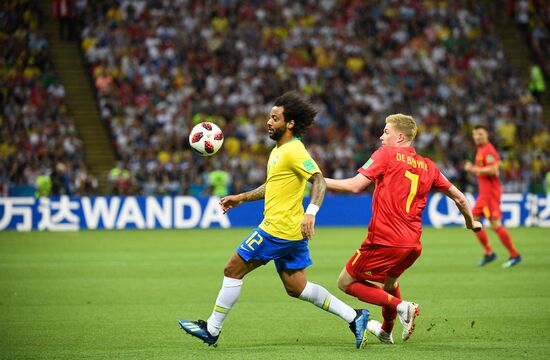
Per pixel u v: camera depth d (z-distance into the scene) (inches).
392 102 4621.1
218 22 4813.0
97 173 4146.2
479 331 1216.2
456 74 4800.7
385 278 1095.6
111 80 4431.6
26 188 3678.6
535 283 1797.5
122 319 1336.1
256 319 1343.5
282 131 1033.5
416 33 5004.9
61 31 4707.2
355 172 4116.6
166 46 4626.0
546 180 3833.7
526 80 5073.8
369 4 5088.6
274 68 4675.2
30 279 1876.2
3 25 4544.8
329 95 4534.9
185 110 4330.7
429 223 3654.0
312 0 5054.1
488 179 2101.4
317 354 1024.9
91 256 2406.5
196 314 1390.3
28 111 4138.8
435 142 4352.9
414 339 1153.4
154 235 3179.1
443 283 1800.0
